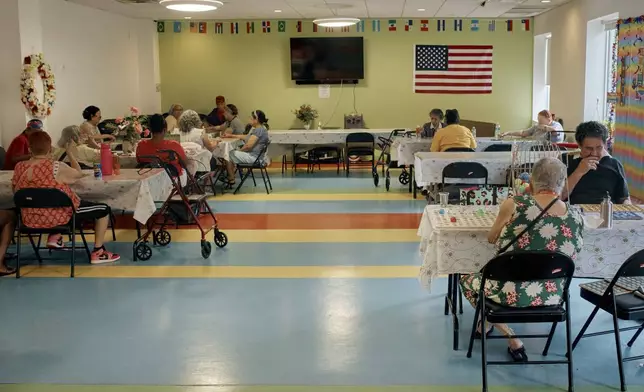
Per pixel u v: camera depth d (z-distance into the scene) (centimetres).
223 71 1330
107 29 1167
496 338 384
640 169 857
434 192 744
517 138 940
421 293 505
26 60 872
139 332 432
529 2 1098
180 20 1310
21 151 730
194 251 639
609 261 375
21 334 431
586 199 450
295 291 514
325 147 1178
